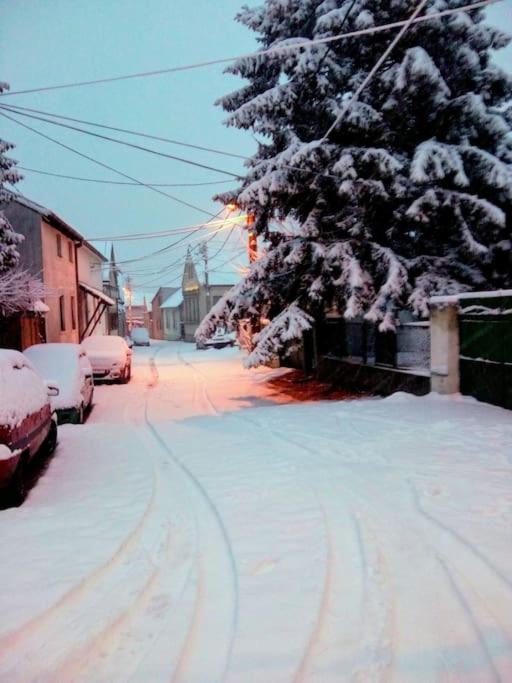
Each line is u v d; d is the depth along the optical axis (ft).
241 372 67.92
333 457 21.17
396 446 22.07
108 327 132.16
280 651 8.88
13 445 16.66
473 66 40.65
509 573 11.23
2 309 50.29
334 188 40.96
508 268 42.27
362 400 37.63
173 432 28.99
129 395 49.90
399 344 39.11
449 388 32.42
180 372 71.20
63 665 8.70
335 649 8.90
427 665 8.48
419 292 37.17
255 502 16.25
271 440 25.09
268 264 42.09
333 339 51.13
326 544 12.97
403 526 13.83
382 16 39.58
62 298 74.95
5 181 48.01
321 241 40.70
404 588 10.80
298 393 46.68
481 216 37.73
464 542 12.73
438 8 37.93
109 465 22.18
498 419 26.11
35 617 10.03
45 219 64.28
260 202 39.78
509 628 9.41
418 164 36.19
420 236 43.01
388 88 39.86
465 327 31.86
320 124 44.11
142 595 10.94
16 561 12.58
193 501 16.81
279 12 45.65
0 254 46.47
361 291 37.60
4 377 18.30
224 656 8.82
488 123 39.91
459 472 18.11
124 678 8.35
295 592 10.76
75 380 35.70
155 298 249.34
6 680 8.35
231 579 11.44
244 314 43.80
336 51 43.04
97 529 14.62
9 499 17.11
